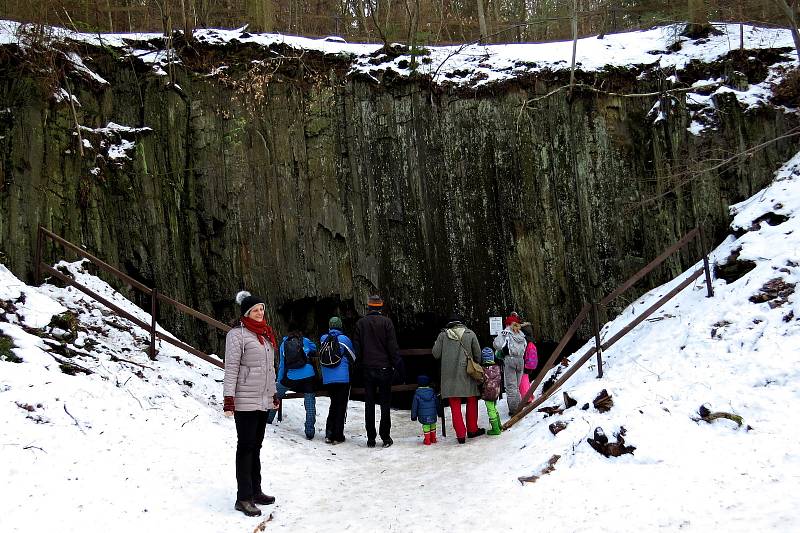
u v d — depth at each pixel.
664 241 11.61
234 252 11.74
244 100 12.15
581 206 12.09
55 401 5.75
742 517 3.96
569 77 12.40
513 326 8.62
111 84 11.46
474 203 12.45
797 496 4.12
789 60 11.86
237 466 5.02
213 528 4.61
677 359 6.89
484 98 12.55
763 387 5.71
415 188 12.54
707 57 12.25
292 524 4.88
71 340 7.20
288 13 17.00
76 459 5.11
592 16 16.48
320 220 12.23
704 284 8.52
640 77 12.30
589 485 4.99
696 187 11.41
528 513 4.68
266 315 11.80
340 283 12.24
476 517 4.75
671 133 11.84
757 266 7.89
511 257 12.26
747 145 11.36
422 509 5.09
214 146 11.89
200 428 6.54
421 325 12.63
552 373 10.20
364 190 12.48
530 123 12.35
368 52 13.03
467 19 18.50
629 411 5.86
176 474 5.41
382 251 12.41
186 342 10.99
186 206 11.60
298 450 7.23
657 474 4.93
